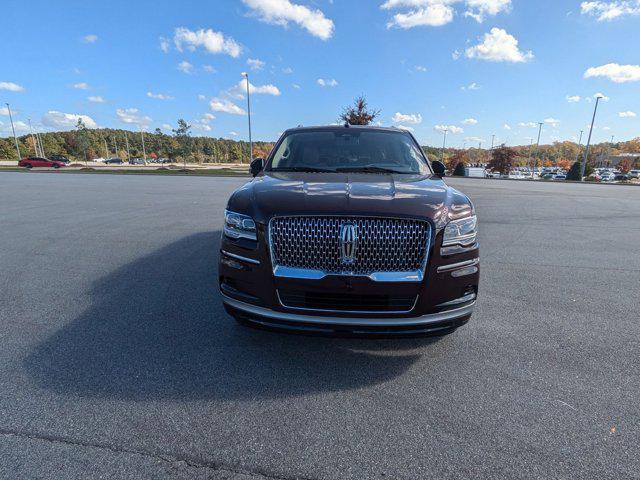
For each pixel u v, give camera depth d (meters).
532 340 3.28
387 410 2.38
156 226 8.05
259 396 2.51
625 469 1.94
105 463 1.95
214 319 3.61
